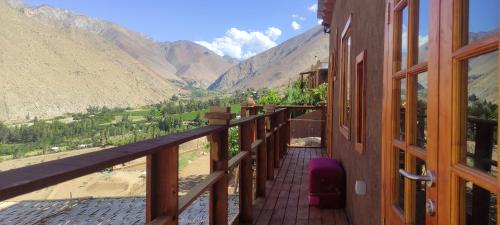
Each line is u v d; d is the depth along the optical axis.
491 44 1.23
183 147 44.78
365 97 3.59
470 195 1.49
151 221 1.95
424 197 2.08
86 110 191.12
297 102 15.05
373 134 3.17
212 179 2.81
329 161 5.34
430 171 1.70
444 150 1.56
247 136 4.18
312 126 13.52
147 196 1.97
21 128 128.50
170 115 131.00
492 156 1.46
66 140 114.69
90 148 93.94
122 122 139.25
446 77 1.55
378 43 3.02
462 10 1.46
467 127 1.47
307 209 4.79
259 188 5.30
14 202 11.44
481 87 1.44
